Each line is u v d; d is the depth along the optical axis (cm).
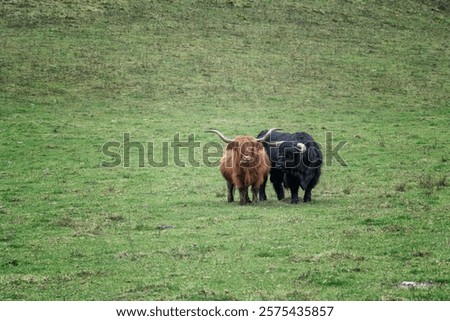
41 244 3319
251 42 10575
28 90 8225
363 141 6412
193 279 2652
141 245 3231
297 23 11631
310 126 7069
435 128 7062
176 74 9056
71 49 9756
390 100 8512
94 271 2805
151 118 7338
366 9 12675
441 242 3097
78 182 5006
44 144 6272
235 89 8594
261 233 3378
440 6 13538
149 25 10888
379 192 4419
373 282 2552
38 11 11044
